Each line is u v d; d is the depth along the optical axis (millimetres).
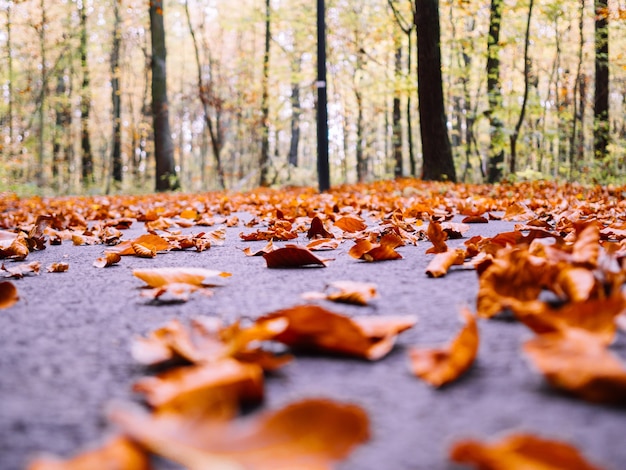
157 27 20797
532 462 734
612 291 1690
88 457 762
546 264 1729
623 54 18516
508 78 22516
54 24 26250
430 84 13758
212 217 7234
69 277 2832
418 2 13703
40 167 23828
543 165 21781
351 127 44031
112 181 27203
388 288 2240
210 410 944
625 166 16312
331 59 26391
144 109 35906
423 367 1192
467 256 2945
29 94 27234
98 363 1380
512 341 1438
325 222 5164
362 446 901
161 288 2236
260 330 1268
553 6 14883
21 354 1473
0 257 3707
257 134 27688
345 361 1331
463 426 963
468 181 21359
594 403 1028
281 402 1074
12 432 981
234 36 39906
